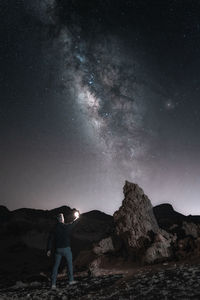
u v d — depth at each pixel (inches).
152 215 494.0
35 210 1169.4
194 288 254.8
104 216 1166.3
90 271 466.0
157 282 299.1
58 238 381.1
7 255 836.6
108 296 290.5
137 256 467.8
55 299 324.2
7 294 383.2
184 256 410.6
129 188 501.7
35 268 727.7
